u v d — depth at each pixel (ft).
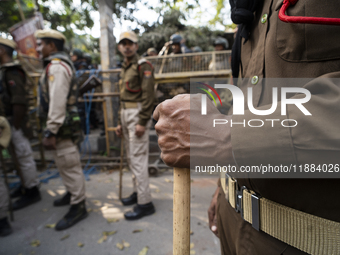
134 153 7.98
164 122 1.63
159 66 13.56
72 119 7.50
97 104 16.81
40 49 7.66
